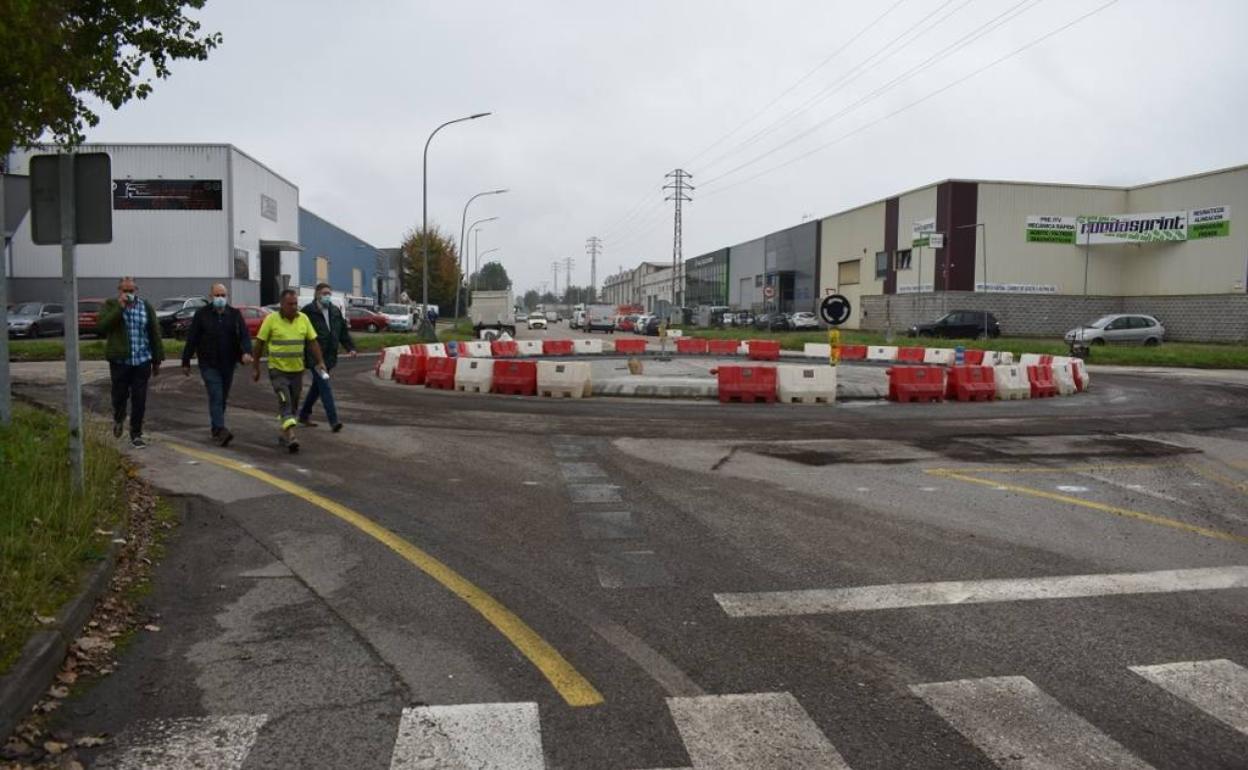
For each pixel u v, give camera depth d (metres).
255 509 7.85
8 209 9.50
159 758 3.60
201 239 48.09
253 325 38.66
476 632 5.02
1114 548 6.91
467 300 93.25
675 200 86.12
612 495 8.67
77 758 3.58
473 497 8.51
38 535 5.72
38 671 4.09
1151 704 4.18
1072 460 11.08
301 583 5.87
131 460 9.71
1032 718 4.03
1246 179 47.03
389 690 4.26
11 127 7.81
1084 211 54.16
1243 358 32.41
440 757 3.63
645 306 156.62
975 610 5.46
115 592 5.55
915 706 4.14
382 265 106.69
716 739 3.81
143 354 10.76
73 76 8.00
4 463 7.18
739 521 7.66
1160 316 51.72
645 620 5.25
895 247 59.41
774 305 82.25
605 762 3.60
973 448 11.96
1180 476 10.08
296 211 63.22
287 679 4.38
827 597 5.69
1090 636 5.04
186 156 47.75
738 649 4.82
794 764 3.61
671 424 14.13
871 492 8.92
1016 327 53.88
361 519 7.54
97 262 47.59
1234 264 47.81
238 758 3.60
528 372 19.17
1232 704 4.19
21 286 47.88
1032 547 6.91
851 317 66.25
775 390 18.52
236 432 12.39
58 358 24.95
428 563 6.32
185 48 9.36
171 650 4.73
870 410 16.97
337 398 17.59
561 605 5.50
